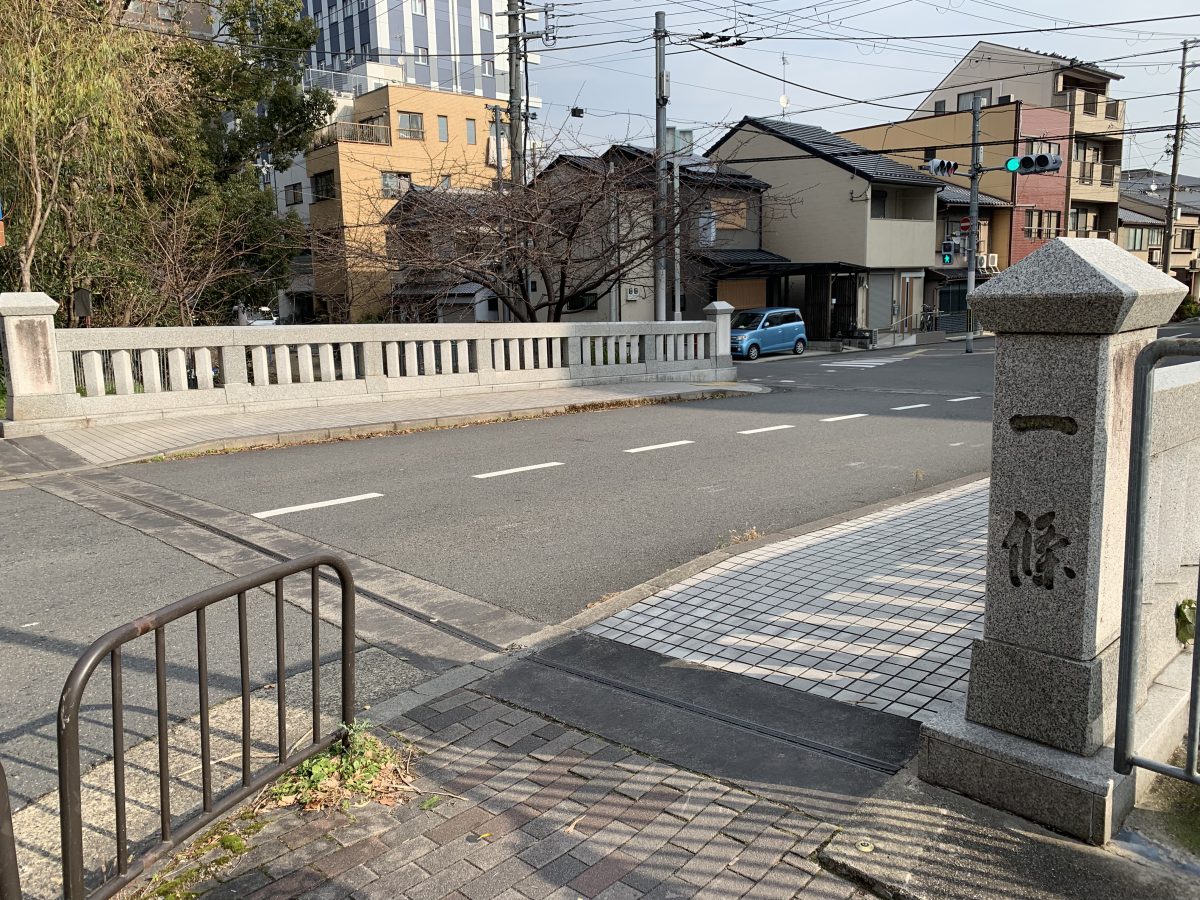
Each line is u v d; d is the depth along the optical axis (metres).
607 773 3.43
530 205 19.05
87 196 16.58
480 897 2.75
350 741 3.53
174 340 12.37
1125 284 2.63
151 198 22.34
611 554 6.53
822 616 4.98
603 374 17.30
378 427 12.05
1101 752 2.95
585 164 20.80
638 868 2.86
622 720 3.86
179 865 2.91
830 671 4.27
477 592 5.74
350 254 20.30
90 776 3.50
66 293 17.02
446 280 20.39
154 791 3.38
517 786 3.36
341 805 3.24
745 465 9.90
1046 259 2.81
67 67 14.05
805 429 12.63
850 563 5.94
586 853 2.95
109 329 11.85
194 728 3.89
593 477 9.22
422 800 3.28
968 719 3.17
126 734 3.85
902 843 2.87
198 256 20.19
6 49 13.62
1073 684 2.89
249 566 6.29
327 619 5.26
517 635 4.99
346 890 2.79
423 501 8.17
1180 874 2.69
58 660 4.67
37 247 16.56
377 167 33.28
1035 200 42.84
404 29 66.88
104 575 6.08
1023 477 2.93
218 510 7.88
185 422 12.10
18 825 3.18
